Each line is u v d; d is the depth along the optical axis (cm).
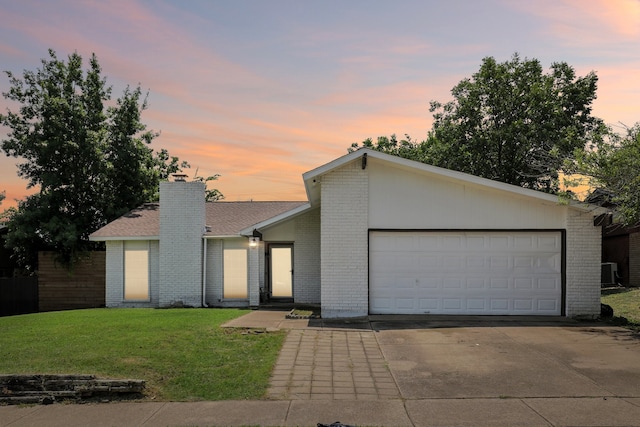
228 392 692
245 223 1839
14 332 1081
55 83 2262
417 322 1198
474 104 2656
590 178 1187
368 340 997
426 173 1296
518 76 2617
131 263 1775
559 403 634
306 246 1694
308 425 576
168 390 704
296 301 1686
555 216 1291
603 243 2423
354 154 1263
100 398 687
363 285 1290
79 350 877
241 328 1091
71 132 2188
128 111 2361
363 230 1298
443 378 745
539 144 2381
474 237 1305
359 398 664
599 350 905
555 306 1285
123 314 1400
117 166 2323
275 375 762
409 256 1308
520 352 893
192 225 1731
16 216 2117
